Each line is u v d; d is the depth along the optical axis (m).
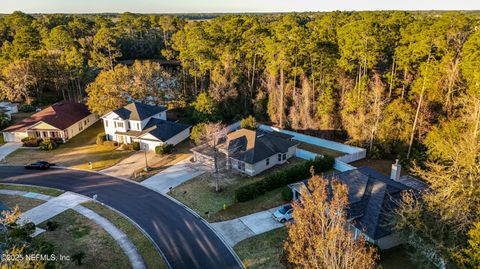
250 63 62.34
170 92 61.16
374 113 43.78
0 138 53.22
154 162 44.19
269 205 33.00
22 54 75.00
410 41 45.31
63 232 29.00
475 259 17.81
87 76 71.00
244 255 25.98
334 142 47.50
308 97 51.81
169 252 26.64
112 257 25.89
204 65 60.97
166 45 93.12
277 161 42.75
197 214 32.00
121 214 32.16
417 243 21.06
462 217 19.73
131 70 59.31
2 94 65.69
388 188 28.12
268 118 59.44
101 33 69.00
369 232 24.98
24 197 35.34
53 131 51.41
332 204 17.06
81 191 36.75
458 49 42.09
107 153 47.53
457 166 24.11
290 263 21.58
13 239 19.06
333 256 15.84
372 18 50.09
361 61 49.41
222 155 42.06
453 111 40.44
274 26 67.88
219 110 57.72
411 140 41.09
